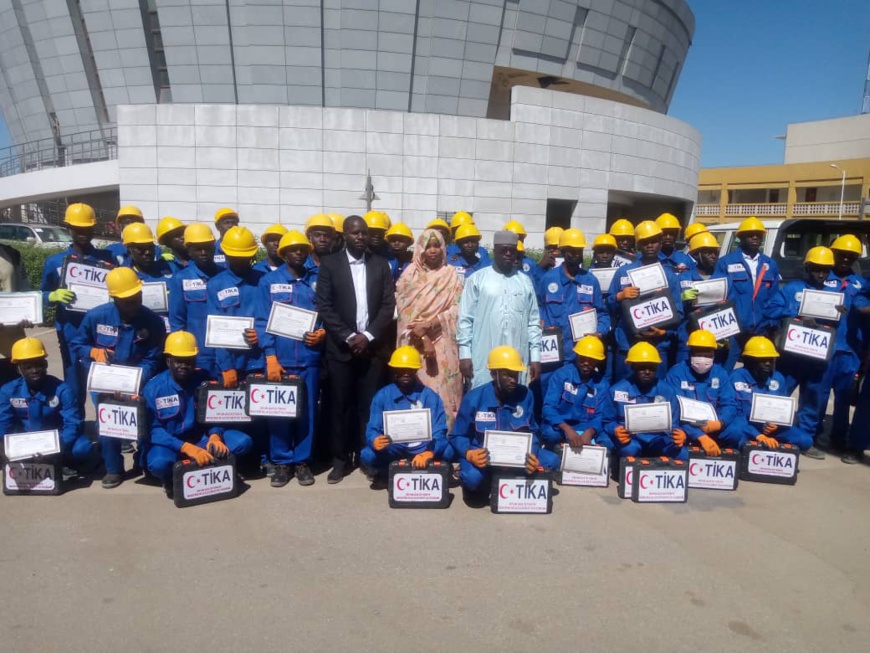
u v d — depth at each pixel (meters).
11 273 5.81
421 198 25.58
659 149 29.12
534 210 26.64
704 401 5.49
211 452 4.87
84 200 31.64
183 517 4.48
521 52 29.17
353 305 5.13
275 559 3.89
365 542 4.14
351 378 5.24
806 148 55.88
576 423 5.44
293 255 5.25
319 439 5.73
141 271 5.94
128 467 5.54
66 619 3.24
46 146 32.00
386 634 3.16
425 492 4.72
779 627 3.29
